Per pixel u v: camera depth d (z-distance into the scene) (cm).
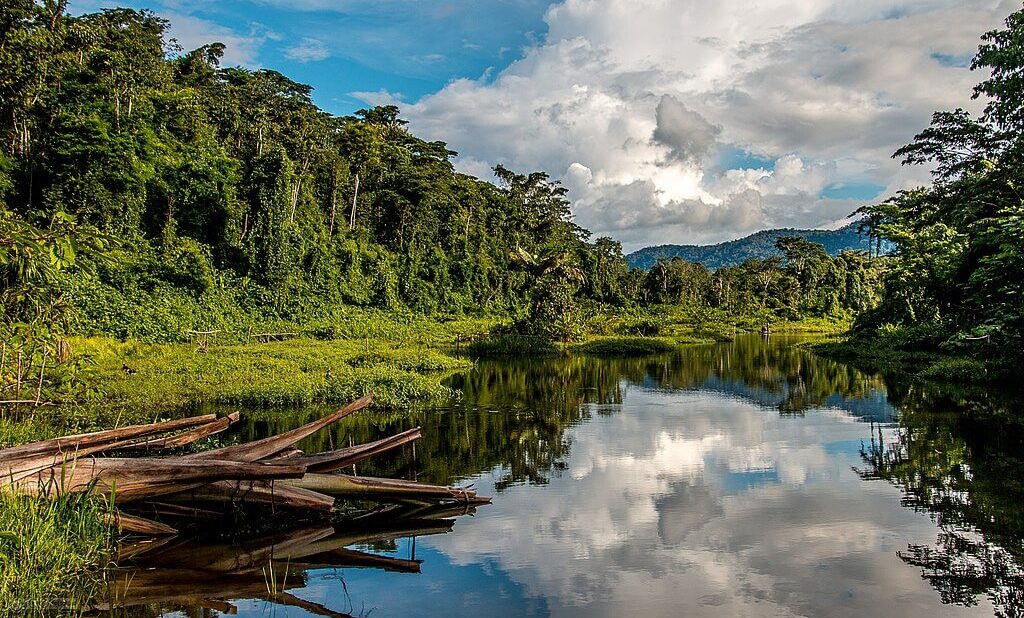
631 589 548
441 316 5538
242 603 526
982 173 1819
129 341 2691
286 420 1298
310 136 5250
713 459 999
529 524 716
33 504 539
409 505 782
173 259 3734
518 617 499
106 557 575
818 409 1451
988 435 1088
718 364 2655
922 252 2509
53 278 851
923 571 571
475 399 1659
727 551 628
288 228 4403
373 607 519
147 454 918
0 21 3338
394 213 5966
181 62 5194
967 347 1956
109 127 3609
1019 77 1469
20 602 463
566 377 2206
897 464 929
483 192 7231
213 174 4231
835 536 659
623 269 8550
